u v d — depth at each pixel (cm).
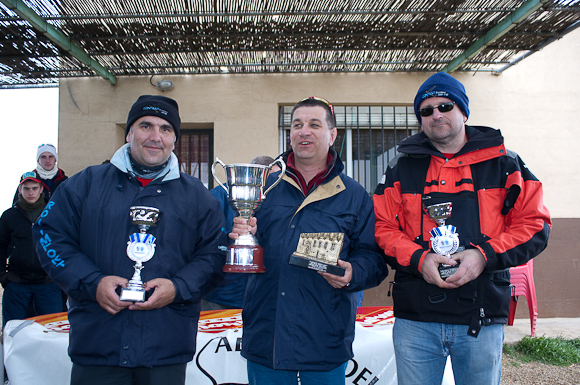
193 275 189
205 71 536
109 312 174
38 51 463
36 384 241
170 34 441
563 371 411
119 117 538
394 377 256
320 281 197
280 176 201
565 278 563
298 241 198
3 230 394
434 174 213
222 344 248
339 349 196
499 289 197
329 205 207
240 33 442
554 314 563
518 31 439
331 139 224
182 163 577
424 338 204
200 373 244
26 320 283
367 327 273
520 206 199
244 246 193
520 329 522
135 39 449
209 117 543
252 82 544
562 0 382
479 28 437
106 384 180
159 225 191
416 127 566
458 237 199
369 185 563
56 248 181
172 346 186
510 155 206
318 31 444
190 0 389
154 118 196
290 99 544
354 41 464
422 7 398
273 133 543
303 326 192
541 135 562
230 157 543
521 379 393
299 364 189
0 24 405
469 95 557
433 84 210
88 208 188
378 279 208
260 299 200
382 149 565
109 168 199
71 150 537
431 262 193
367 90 546
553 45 561
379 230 216
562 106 563
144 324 181
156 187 194
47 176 456
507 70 559
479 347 195
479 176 205
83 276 175
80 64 501
